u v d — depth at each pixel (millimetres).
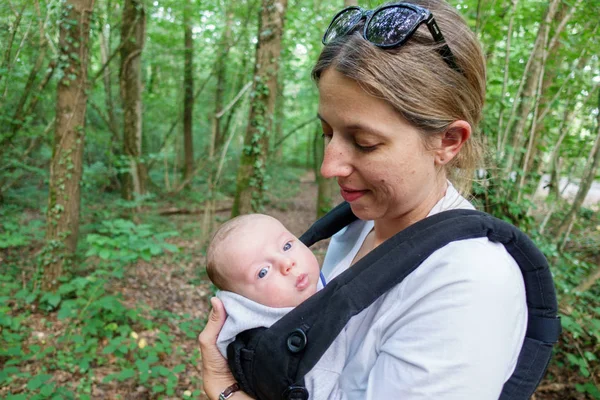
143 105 11172
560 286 3547
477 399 656
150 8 8227
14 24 5281
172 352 3949
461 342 672
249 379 923
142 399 3285
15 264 5422
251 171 5961
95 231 6336
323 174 814
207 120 11984
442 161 813
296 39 7922
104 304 3949
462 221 776
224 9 9125
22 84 6684
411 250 778
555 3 3619
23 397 2801
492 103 3979
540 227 4477
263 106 5840
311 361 789
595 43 3777
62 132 4668
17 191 8180
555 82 4234
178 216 9258
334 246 1317
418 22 712
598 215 6004
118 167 9078
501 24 3869
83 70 4676
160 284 5543
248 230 1183
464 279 701
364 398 755
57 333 3998
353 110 747
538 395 3174
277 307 1103
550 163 4438
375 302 824
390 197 806
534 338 790
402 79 710
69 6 4477
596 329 3074
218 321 1084
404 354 716
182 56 10930
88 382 3357
